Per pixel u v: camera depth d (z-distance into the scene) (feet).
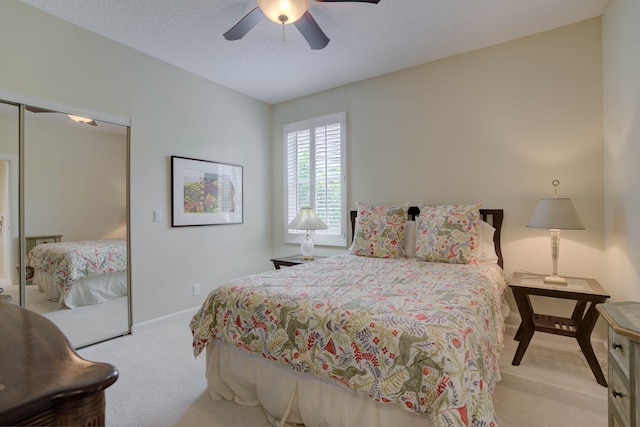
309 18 6.83
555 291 6.97
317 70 11.03
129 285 9.52
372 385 4.26
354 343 4.50
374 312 4.65
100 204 9.01
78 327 8.61
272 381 5.63
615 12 7.10
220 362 6.39
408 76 10.95
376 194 11.71
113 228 9.25
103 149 9.06
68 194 8.46
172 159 10.56
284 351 5.17
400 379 4.06
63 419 1.82
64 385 1.87
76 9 7.68
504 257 9.38
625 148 6.63
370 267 8.02
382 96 11.51
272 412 5.60
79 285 8.63
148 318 9.94
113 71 9.13
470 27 8.50
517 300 7.41
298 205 13.62
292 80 11.86
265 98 13.73
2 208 7.53
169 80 10.52
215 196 12.01
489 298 5.97
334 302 5.09
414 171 10.91
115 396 6.36
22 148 7.73
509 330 9.39
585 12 7.95
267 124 14.33
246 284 6.29
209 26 8.38
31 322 2.97
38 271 8.01
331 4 7.45
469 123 9.91
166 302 10.43
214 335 6.21
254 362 5.92
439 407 3.65
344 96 12.40
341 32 8.66
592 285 7.28
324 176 12.79
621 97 6.82
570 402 6.02
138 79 9.70
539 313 9.02
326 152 12.73
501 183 9.45
